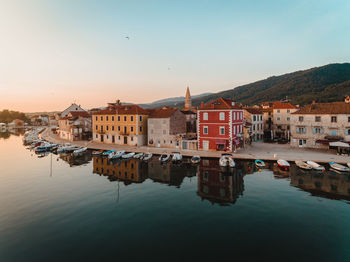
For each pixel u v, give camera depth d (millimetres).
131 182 32250
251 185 29469
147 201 25094
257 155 44500
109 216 21531
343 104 48375
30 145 72875
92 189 29531
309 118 50500
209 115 50500
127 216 21438
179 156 44188
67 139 81812
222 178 32969
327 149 48781
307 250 15617
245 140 57375
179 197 26078
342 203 23391
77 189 29625
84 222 20422
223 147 50125
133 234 18203
